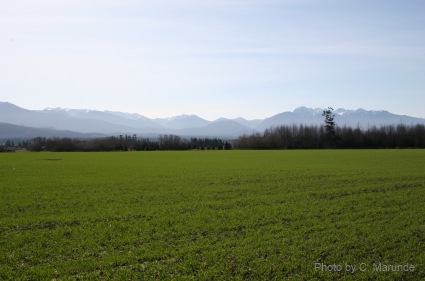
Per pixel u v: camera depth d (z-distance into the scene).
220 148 142.00
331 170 40.91
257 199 22.53
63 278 10.16
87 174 38.28
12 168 46.09
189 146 143.38
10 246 12.85
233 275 10.49
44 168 46.19
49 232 14.81
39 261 11.55
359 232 14.62
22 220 16.91
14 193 25.14
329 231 14.73
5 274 10.34
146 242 13.61
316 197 23.14
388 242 13.24
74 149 129.88
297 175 35.88
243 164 52.44
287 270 10.78
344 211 18.72
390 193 24.27
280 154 85.38
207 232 14.89
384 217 17.22
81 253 12.24
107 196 23.91
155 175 37.06
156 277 10.32
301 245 12.92
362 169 41.72
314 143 140.75
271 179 32.78
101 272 10.69
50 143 129.88
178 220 16.88
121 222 16.62
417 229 14.94
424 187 26.98
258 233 14.55
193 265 11.16
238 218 17.23
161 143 142.88
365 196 23.20
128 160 64.88
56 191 26.09
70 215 18.09
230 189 26.81
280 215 17.75
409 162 52.69
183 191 25.95
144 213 18.52
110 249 12.70
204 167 47.38
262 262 11.35
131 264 11.32
